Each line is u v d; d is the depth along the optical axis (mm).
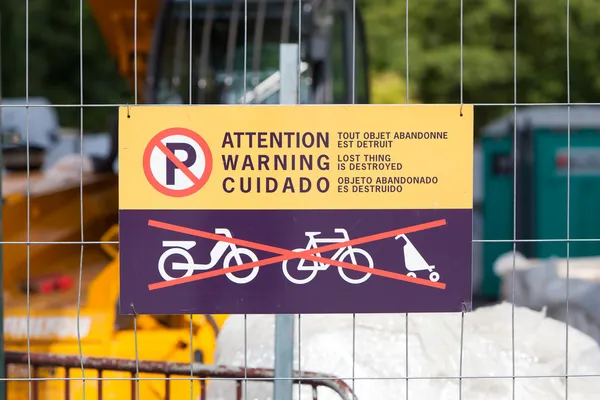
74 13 16859
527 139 11484
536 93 14891
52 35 16797
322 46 6367
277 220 2965
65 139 8695
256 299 2973
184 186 2951
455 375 3406
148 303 2959
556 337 3693
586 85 15039
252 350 3658
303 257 2971
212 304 2965
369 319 3693
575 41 14789
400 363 3428
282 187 2961
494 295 11500
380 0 14938
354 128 2961
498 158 11711
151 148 2943
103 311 4730
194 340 4523
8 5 16531
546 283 6961
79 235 5902
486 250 11641
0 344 3262
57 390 4316
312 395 3223
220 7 6312
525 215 11516
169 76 6340
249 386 3602
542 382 3434
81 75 3219
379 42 14633
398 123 2963
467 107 2965
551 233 11281
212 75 6285
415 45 14477
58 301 4969
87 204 6098
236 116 2949
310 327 3650
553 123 11367
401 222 2975
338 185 2971
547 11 14578
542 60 14859
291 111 2953
